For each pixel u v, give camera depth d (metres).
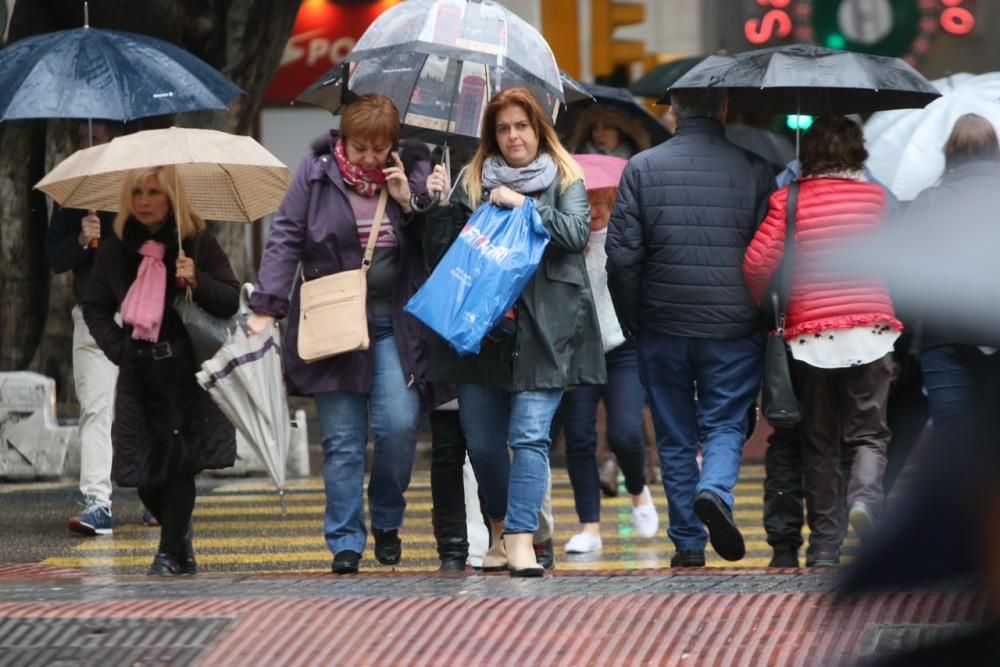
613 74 60.81
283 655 16.09
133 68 28.48
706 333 22.52
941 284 5.00
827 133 22.03
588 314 20.67
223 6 46.00
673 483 23.28
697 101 23.12
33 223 45.81
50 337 45.38
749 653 15.64
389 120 20.66
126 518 33.50
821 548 22.98
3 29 30.45
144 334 22.03
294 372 21.05
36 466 39.41
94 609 17.78
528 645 16.14
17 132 45.31
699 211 22.48
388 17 22.53
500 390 20.91
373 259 20.94
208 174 25.48
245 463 41.44
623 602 17.41
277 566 27.84
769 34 55.97
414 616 17.17
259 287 20.77
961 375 10.84
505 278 19.69
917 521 4.77
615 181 26.36
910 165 29.44
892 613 6.09
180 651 16.28
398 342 21.08
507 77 23.59
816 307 21.89
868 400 22.55
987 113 30.19
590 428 28.33
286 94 74.38
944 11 49.84
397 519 21.86
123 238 22.53
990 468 4.74
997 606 4.77
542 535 23.83
